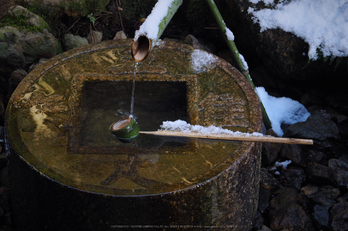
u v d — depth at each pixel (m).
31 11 2.51
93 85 2.11
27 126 1.96
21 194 1.93
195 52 2.22
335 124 2.35
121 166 1.85
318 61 2.32
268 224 2.15
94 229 1.84
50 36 2.45
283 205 2.15
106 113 2.16
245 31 2.49
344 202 2.13
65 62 2.18
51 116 1.99
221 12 2.56
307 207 2.18
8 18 2.42
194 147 1.91
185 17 2.71
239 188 1.91
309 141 1.88
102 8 2.64
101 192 1.78
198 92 2.08
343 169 2.23
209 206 1.85
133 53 1.88
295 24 2.35
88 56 2.21
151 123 2.17
